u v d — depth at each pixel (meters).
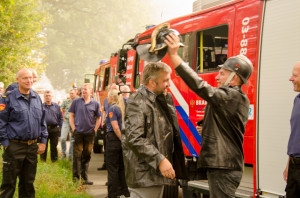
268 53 4.52
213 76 5.76
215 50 5.82
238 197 4.83
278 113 4.33
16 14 15.00
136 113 3.33
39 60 20.64
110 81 13.48
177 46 3.01
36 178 7.45
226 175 3.28
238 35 5.34
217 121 3.30
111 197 6.34
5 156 5.14
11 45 12.37
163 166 3.18
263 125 4.47
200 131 3.62
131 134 3.27
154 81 3.40
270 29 4.53
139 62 8.22
